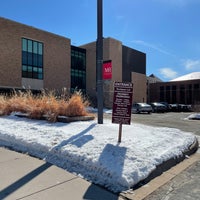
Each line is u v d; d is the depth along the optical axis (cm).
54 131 766
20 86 3181
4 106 1285
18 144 701
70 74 3984
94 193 421
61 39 3803
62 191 422
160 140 715
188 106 3822
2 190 417
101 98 973
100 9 1012
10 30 3111
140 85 4894
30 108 1152
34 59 3400
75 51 4344
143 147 618
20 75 3200
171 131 891
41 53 3503
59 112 1020
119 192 430
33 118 1069
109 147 590
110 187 444
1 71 2980
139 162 519
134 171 476
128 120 651
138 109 3077
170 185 482
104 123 973
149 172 501
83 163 523
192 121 1841
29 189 424
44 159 591
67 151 572
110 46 4134
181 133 884
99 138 677
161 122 1683
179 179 517
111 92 3981
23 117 1126
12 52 3122
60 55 3775
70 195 409
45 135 722
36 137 704
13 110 1244
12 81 3095
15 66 3145
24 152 653
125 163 505
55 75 3678
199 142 923
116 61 4253
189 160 667
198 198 423
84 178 483
